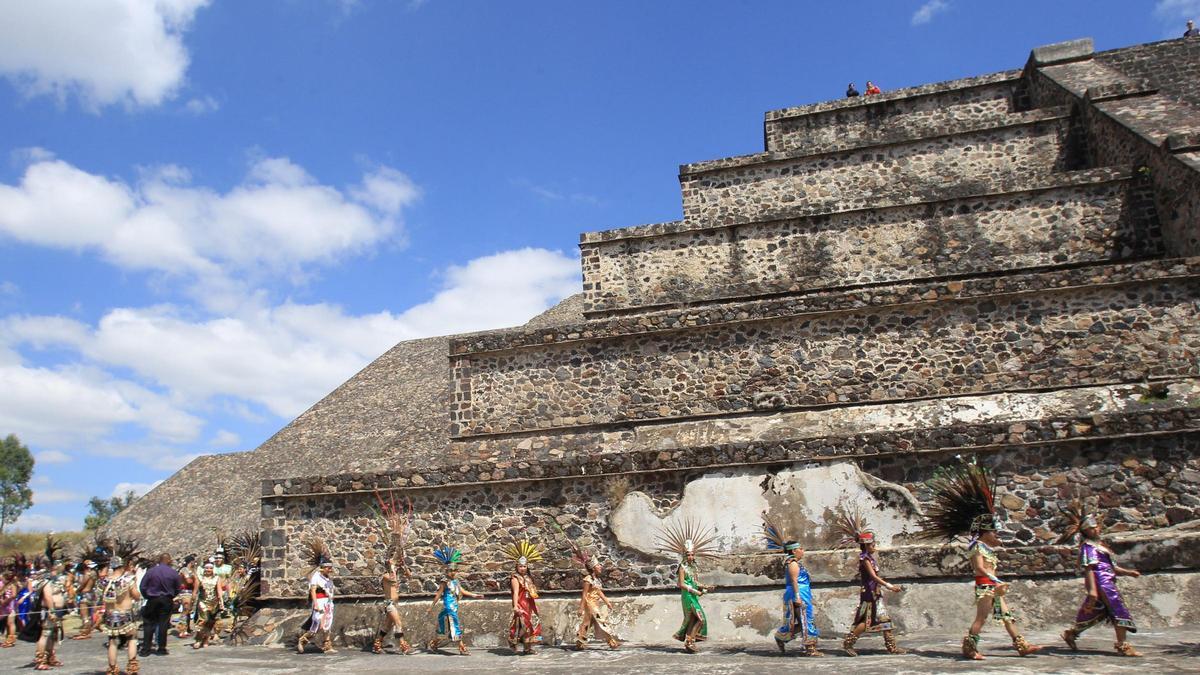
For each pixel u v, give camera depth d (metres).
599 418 16.16
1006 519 11.22
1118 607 8.46
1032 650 8.71
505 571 12.95
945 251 17.66
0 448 63.69
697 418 15.63
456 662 11.11
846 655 9.53
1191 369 13.45
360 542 13.86
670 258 19.50
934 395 14.57
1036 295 14.42
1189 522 10.52
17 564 17.52
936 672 8.09
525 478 13.00
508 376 16.92
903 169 20.02
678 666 9.51
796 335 15.48
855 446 11.80
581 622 11.64
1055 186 17.06
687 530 12.13
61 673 11.38
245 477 34.91
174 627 16.59
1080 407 13.18
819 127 22.72
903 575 11.02
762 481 12.07
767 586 11.52
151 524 34.50
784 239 18.83
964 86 21.89
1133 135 16.72
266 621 13.94
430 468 13.58
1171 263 13.70
